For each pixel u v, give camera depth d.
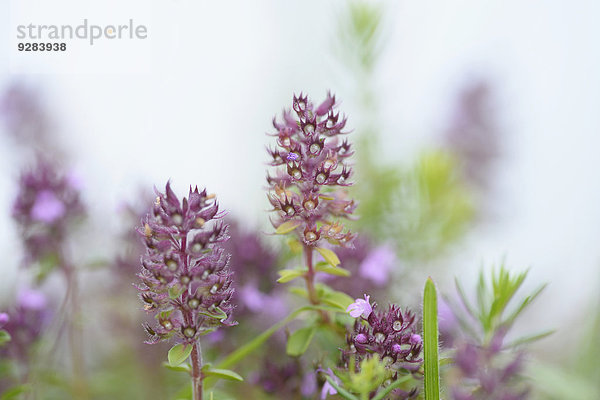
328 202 0.32
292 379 0.34
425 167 0.42
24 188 0.38
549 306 0.50
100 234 0.42
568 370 0.41
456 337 0.34
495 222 0.53
